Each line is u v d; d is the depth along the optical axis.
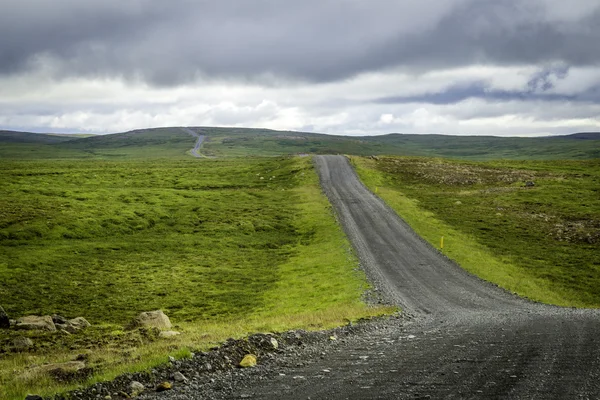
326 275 50.50
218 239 73.38
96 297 46.88
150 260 62.53
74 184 113.06
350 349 17.92
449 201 94.25
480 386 11.86
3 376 15.59
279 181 119.38
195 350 16.64
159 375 13.82
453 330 22.05
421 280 46.06
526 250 63.81
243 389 12.49
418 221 77.25
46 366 16.22
